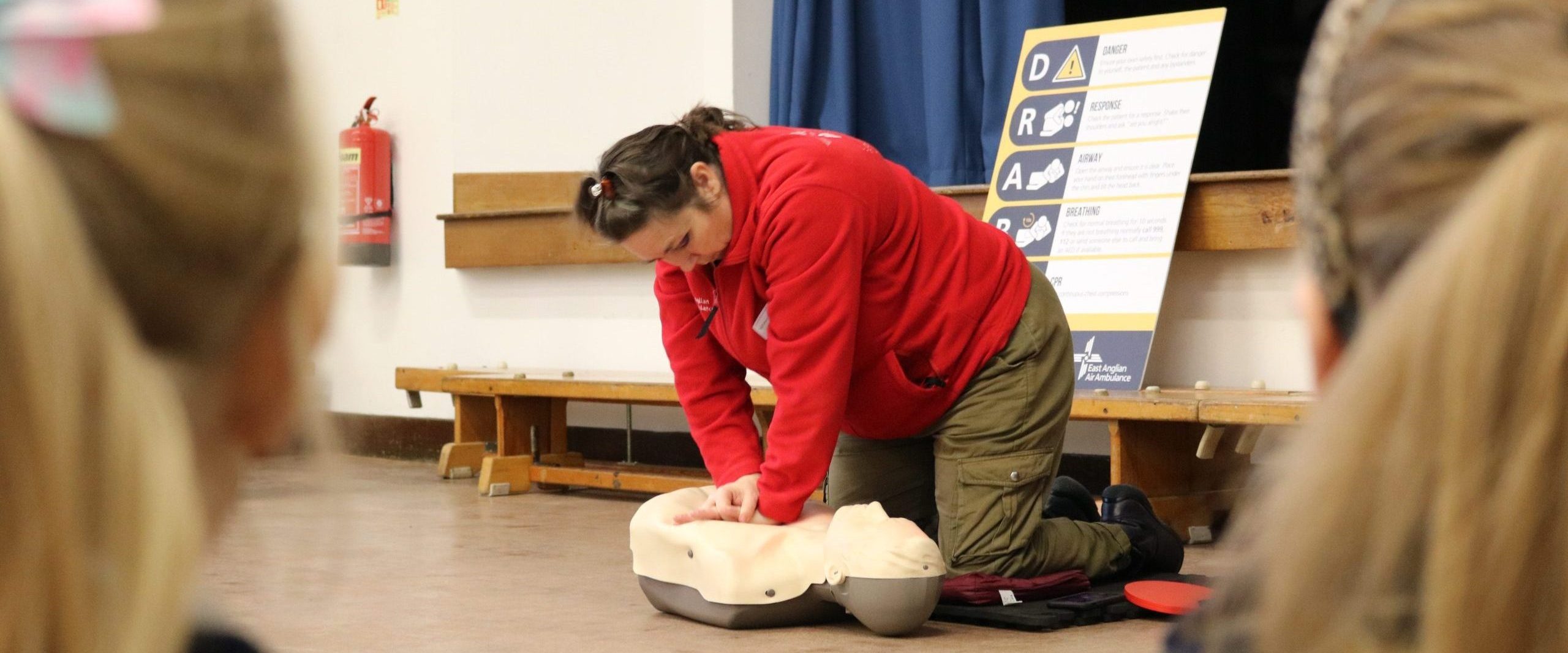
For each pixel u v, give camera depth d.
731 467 2.59
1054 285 4.01
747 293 2.40
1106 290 3.92
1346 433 0.34
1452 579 0.32
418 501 4.45
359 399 6.08
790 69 4.94
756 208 2.34
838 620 2.56
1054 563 2.66
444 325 5.82
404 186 5.92
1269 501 0.36
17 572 0.31
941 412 2.60
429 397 5.84
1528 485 0.31
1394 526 0.33
